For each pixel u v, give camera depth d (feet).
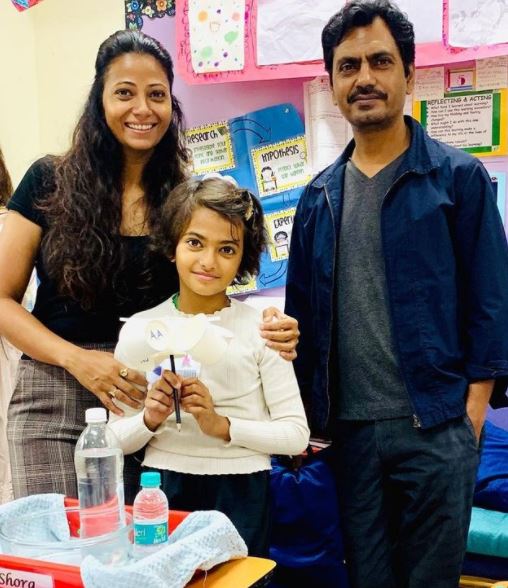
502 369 5.16
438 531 5.30
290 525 6.34
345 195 5.65
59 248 5.27
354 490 5.60
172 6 8.85
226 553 3.75
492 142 7.75
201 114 8.86
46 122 10.24
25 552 3.81
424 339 5.24
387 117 5.36
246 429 4.66
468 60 7.55
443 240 5.27
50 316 5.45
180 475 4.79
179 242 4.93
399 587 5.65
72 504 4.21
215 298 4.97
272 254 8.64
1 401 7.77
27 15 10.11
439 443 5.24
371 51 5.25
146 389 5.01
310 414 5.93
